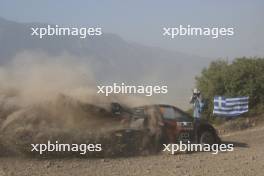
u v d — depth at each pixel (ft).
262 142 50.80
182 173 32.12
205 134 44.06
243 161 37.32
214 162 36.83
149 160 37.58
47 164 34.19
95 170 32.86
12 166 33.01
